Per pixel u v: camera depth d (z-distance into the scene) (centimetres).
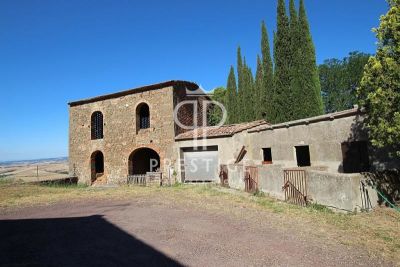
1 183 2108
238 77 3234
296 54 2003
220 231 784
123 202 1277
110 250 655
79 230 828
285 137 1520
